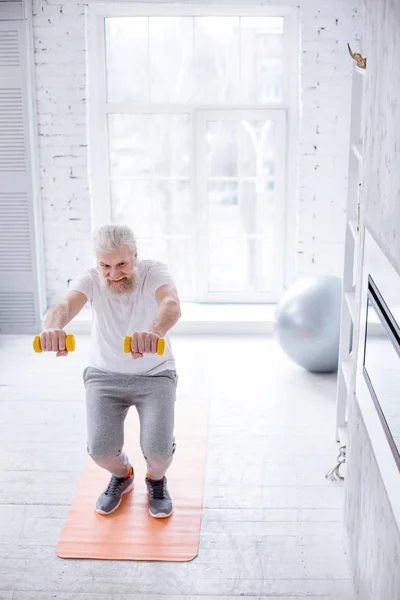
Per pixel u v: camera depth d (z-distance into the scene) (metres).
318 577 2.87
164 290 2.92
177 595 2.76
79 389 4.45
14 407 4.22
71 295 2.93
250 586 2.81
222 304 5.62
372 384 2.38
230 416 4.12
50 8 4.99
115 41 5.27
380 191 2.31
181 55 5.29
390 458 2.09
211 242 5.57
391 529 2.12
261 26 5.23
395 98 2.11
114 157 5.46
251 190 5.47
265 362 4.83
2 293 5.28
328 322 4.36
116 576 2.87
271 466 3.63
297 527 3.17
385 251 2.20
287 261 5.53
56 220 5.30
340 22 4.97
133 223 5.57
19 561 2.96
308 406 4.23
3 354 4.97
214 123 5.37
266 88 5.37
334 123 5.12
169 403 3.04
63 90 5.11
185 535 3.10
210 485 3.47
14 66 4.94
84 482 3.48
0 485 3.47
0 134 5.03
